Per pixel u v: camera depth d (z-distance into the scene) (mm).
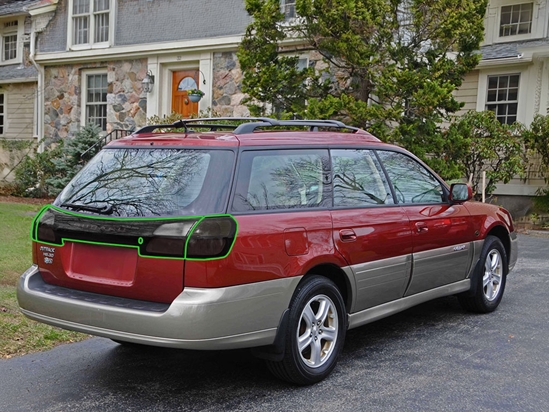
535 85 14484
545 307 6234
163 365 4453
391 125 12258
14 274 6633
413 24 11305
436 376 4203
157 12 16031
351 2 10750
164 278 3465
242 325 3523
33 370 4316
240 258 3504
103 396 3842
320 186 4227
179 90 16109
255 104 13242
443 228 5160
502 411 3623
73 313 3736
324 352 4148
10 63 20719
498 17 15742
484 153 12938
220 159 3746
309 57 13617
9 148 17250
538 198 13836
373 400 3770
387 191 4766
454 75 11844
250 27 12172
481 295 5809
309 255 3896
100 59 16938
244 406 3676
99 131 15711
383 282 4547
